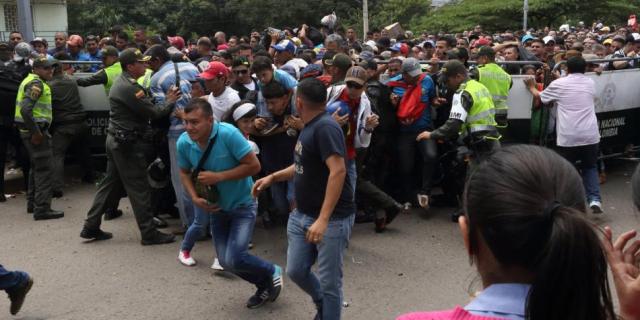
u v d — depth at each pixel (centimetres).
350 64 601
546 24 3391
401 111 677
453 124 609
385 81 734
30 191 729
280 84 518
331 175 345
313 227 345
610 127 824
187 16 4400
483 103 612
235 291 496
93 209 612
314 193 362
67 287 507
